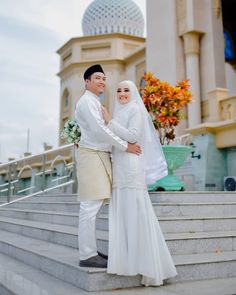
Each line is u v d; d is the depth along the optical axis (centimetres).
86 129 318
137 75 2369
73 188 824
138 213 306
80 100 324
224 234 398
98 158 312
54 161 1016
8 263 414
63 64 2761
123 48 2520
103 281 296
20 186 1063
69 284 314
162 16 1485
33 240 502
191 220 413
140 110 329
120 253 299
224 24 1811
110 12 2873
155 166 338
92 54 2553
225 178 894
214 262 341
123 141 309
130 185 308
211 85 1323
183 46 1414
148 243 299
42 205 712
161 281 299
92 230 310
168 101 545
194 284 315
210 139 934
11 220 670
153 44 1510
